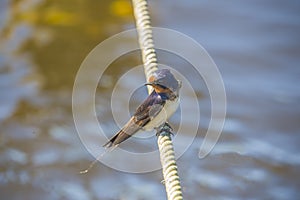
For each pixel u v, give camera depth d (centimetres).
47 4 1908
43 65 1742
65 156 1508
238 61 1725
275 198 1411
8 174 1476
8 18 1877
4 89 1670
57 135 1554
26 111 1612
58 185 1450
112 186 1442
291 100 1622
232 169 1474
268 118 1586
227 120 1583
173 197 847
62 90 1669
